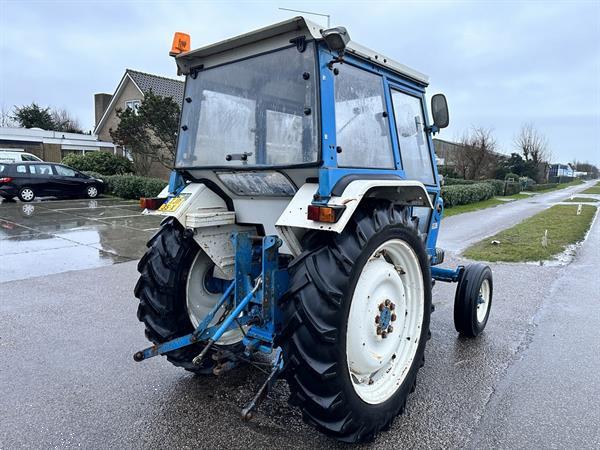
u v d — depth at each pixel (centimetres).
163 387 311
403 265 279
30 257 720
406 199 285
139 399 294
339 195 223
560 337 414
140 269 303
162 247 298
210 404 289
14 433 254
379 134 289
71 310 471
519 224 1248
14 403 287
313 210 210
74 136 2992
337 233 226
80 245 817
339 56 225
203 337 271
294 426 265
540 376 335
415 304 287
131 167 2102
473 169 2788
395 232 250
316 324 211
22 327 420
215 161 281
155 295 296
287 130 241
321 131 227
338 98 250
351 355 237
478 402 296
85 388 308
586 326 444
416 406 291
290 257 278
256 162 257
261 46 253
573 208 1798
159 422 267
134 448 243
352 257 219
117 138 1748
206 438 252
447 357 368
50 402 289
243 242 263
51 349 371
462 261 760
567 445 251
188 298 306
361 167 262
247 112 262
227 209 301
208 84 286
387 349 265
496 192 2705
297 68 237
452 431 263
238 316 260
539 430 265
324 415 221
